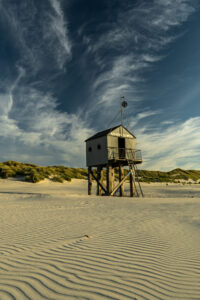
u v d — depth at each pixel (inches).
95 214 377.4
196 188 1278.3
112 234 248.1
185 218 348.5
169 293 125.3
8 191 961.5
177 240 230.2
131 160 895.7
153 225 296.8
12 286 127.3
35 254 181.5
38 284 130.9
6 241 217.0
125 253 189.5
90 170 940.0
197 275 149.9
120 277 143.8
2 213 378.0
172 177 2150.6
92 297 118.3
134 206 497.0
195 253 192.5
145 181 1652.3
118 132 888.3
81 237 232.7
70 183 1370.6
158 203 559.5
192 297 121.5
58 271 149.9
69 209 440.1
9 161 1787.6
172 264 168.1
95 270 153.5
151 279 142.2
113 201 600.7
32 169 1482.5
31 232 251.6
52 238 228.5
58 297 117.3
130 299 117.6
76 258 174.9
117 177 1680.6
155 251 196.1
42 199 648.4
